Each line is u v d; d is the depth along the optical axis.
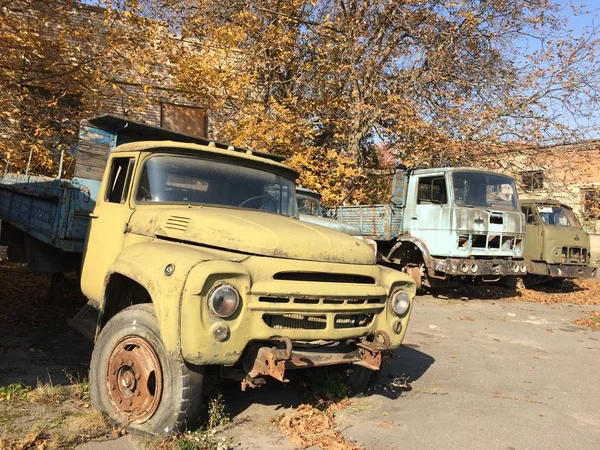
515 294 12.62
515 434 3.90
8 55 9.16
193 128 15.99
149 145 4.50
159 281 3.31
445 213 10.66
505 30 14.28
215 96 13.13
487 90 14.02
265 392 4.54
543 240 12.87
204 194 4.52
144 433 3.41
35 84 9.81
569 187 14.50
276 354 3.33
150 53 11.64
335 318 3.73
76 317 4.88
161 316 3.24
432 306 10.24
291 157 12.11
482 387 5.09
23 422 3.57
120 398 3.63
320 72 14.71
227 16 14.45
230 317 3.28
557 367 5.99
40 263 6.54
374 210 12.04
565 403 4.71
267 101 13.96
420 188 11.44
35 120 9.23
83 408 3.88
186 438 3.36
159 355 3.42
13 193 7.52
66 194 5.59
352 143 14.26
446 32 13.93
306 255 3.67
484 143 13.34
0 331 6.11
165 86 15.17
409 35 14.65
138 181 4.43
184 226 3.83
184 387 3.30
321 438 3.62
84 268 4.87
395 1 13.69
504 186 11.45
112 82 11.38
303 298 3.54
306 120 13.72
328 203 12.80
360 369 4.59
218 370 3.79
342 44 14.13
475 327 8.28
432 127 13.16
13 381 4.41
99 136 5.78
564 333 8.12
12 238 7.61
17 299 7.77
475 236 10.77
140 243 3.90
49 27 12.05
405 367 5.67
